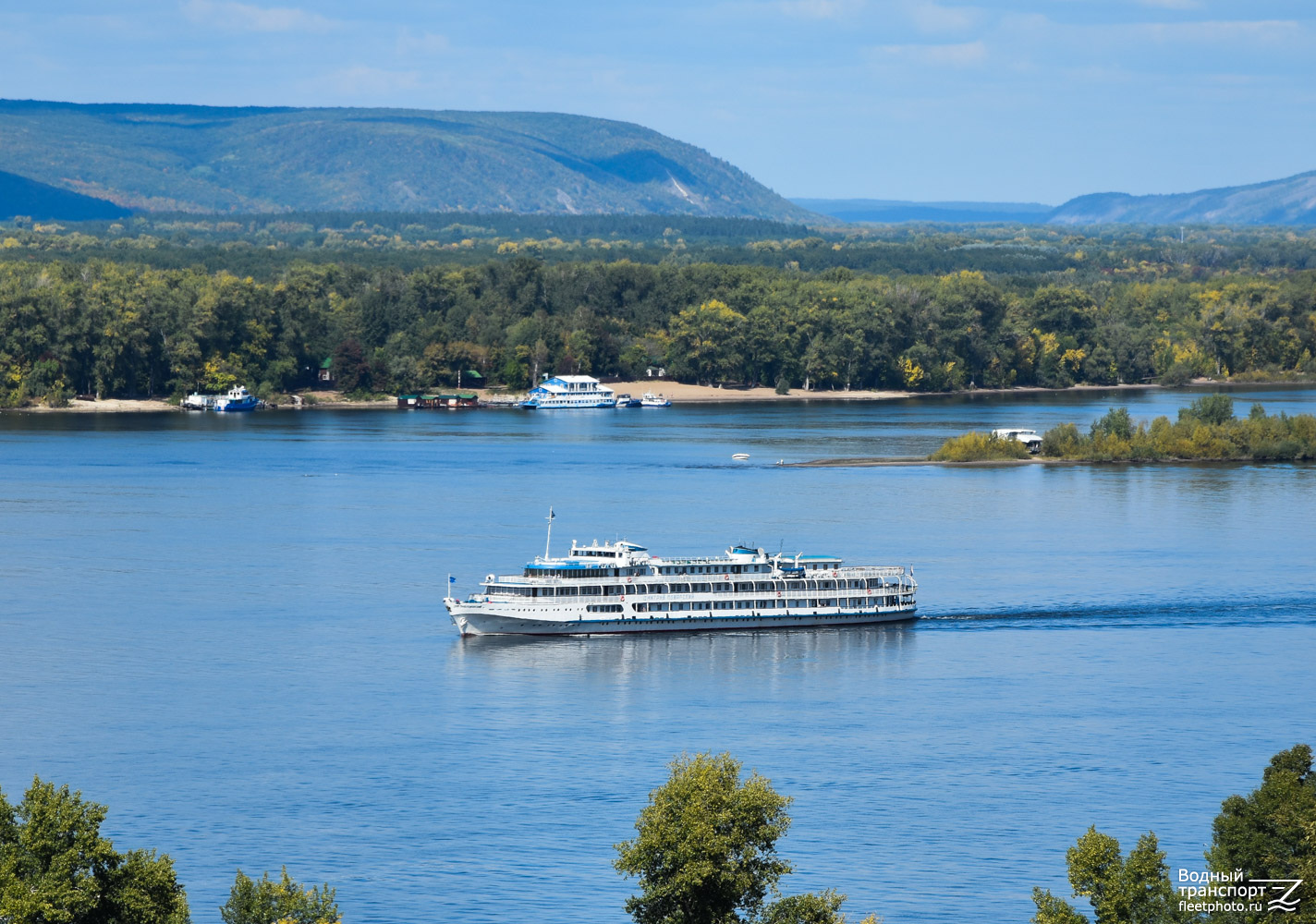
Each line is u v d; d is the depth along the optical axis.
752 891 152.88
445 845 193.62
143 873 147.50
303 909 148.75
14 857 145.00
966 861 189.88
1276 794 159.62
